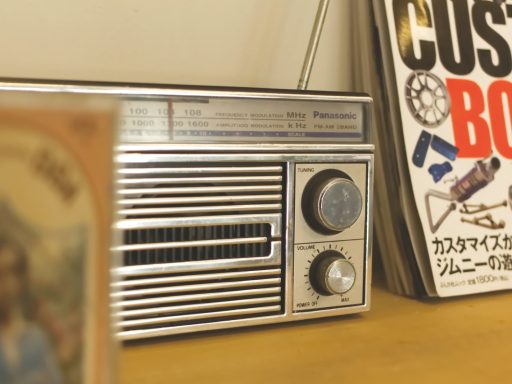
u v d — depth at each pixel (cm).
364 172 48
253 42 62
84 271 25
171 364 41
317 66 63
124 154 42
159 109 42
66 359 25
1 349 24
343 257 48
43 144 24
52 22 55
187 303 44
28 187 24
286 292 46
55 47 55
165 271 43
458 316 50
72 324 25
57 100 24
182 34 59
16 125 23
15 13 54
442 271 53
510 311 51
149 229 43
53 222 24
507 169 57
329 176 47
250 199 45
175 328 44
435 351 44
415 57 55
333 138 47
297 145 46
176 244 43
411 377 40
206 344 44
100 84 42
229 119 44
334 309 48
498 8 60
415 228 54
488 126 57
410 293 54
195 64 60
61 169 24
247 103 44
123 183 42
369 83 58
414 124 54
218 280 45
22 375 24
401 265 55
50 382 25
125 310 42
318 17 57
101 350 26
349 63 64
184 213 43
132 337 43
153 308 43
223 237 45
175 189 43
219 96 44
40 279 24
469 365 42
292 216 46
